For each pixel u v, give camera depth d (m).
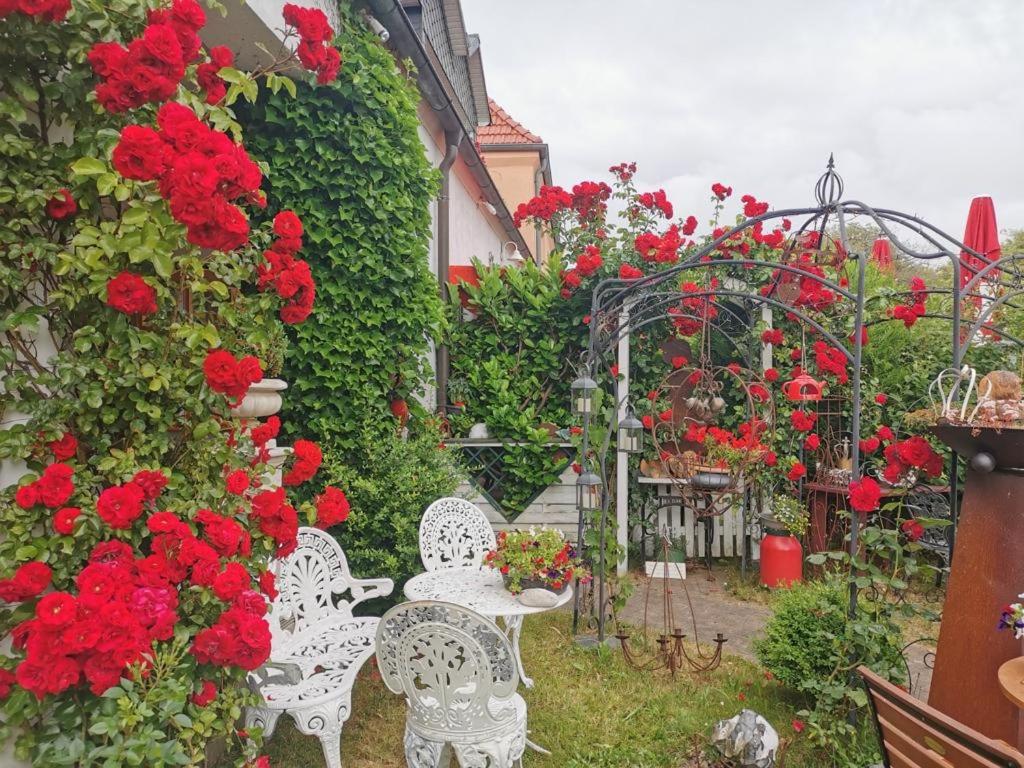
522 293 6.13
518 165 13.20
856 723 2.98
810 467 6.19
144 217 1.59
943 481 5.60
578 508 4.41
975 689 2.48
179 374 1.83
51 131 1.74
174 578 1.63
